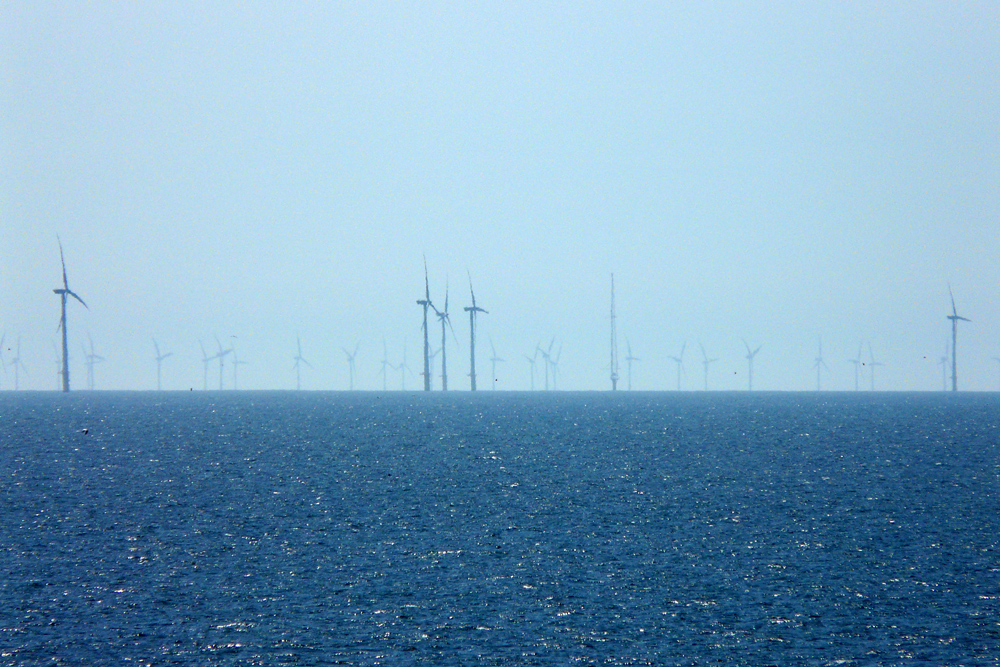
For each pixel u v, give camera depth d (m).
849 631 192.75
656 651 181.75
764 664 175.50
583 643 186.00
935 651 181.75
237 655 179.88
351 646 184.50
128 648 183.50
